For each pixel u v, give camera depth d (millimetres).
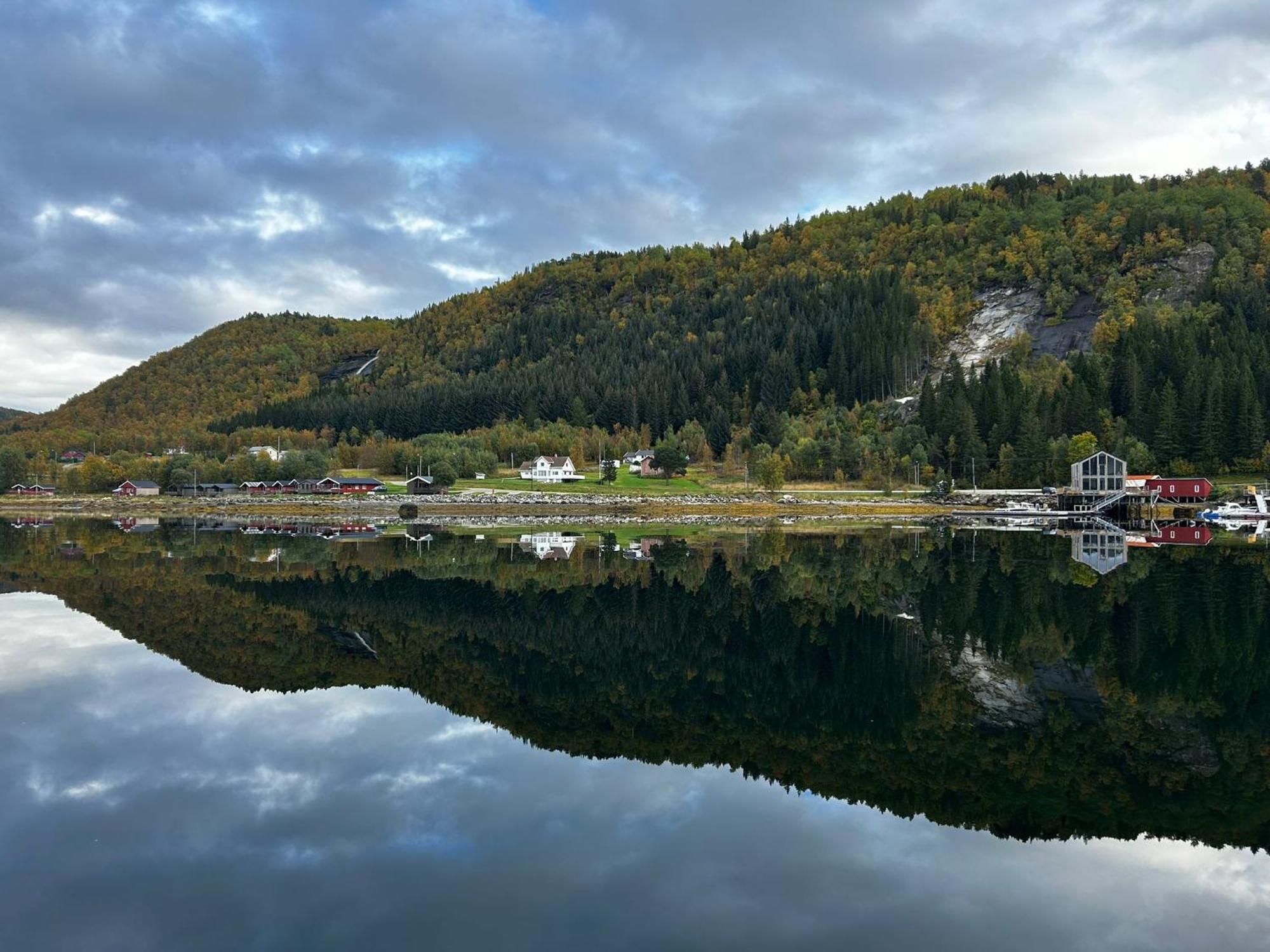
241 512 150375
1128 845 16781
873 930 13516
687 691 29078
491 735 24203
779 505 147250
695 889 14945
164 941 13336
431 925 13766
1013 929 13570
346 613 44156
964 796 19266
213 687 29328
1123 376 168500
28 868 15828
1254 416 140375
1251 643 35062
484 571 62406
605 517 133625
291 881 15305
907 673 31047
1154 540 85875
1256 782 19984
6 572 59688
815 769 21250
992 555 71688
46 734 24078
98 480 195500
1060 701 27141
